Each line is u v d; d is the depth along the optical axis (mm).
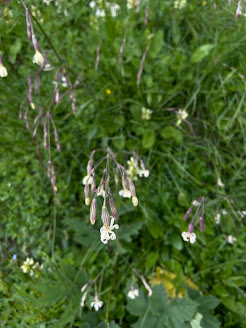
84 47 246
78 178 226
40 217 211
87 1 251
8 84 231
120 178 203
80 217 212
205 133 229
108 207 192
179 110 220
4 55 224
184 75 234
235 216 201
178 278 180
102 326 166
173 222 202
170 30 248
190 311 156
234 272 190
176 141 227
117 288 183
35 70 230
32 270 175
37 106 226
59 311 173
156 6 239
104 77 241
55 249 205
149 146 215
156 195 215
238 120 221
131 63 235
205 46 218
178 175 223
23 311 165
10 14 209
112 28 218
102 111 227
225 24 235
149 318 161
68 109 231
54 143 226
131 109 229
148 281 189
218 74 232
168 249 198
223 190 207
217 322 162
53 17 236
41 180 217
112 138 220
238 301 180
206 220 202
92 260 188
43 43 233
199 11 239
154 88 230
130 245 197
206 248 196
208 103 233
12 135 226
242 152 226
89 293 173
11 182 218
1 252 196
